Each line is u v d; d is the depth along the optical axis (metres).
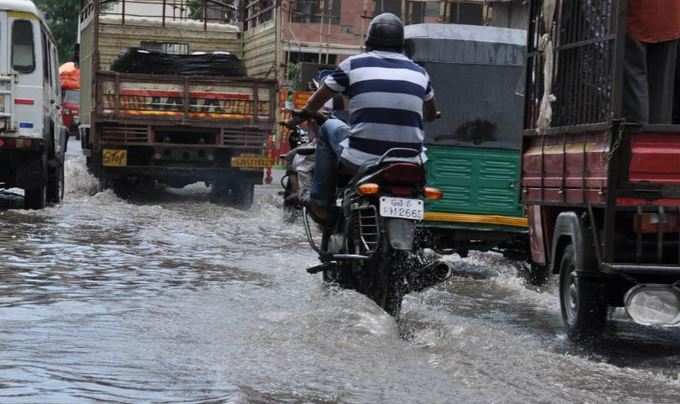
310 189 11.75
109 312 10.98
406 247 10.09
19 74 23.06
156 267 14.77
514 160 17.45
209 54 28.72
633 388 8.59
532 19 13.00
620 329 11.99
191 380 8.17
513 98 17.61
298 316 10.55
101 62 32.59
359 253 10.59
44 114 23.48
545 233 12.45
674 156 9.85
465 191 17.44
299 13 51.34
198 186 34.91
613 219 9.90
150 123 26.91
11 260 14.85
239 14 33.53
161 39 33.03
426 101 11.16
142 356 8.95
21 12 23.06
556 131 11.53
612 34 10.22
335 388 8.09
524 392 8.19
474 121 17.58
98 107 26.77
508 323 12.02
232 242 18.69
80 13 37.38
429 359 9.19
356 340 9.71
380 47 10.90
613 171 9.84
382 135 10.58
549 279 15.64
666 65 10.93
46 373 8.27
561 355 9.90
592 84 10.73
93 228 19.91
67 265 14.58
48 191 25.50
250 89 27.38
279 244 18.64
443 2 41.91
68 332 9.88
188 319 10.67
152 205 26.19
